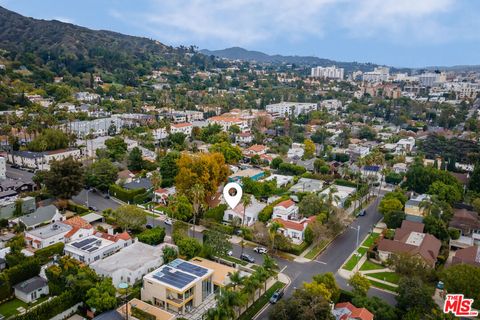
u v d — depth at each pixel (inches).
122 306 3127.5
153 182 5723.4
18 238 4148.6
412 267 3604.8
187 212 4891.7
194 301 3334.2
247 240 4655.5
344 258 4269.2
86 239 4242.1
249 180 6117.1
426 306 3048.7
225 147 7810.0
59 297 3093.0
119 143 7790.4
